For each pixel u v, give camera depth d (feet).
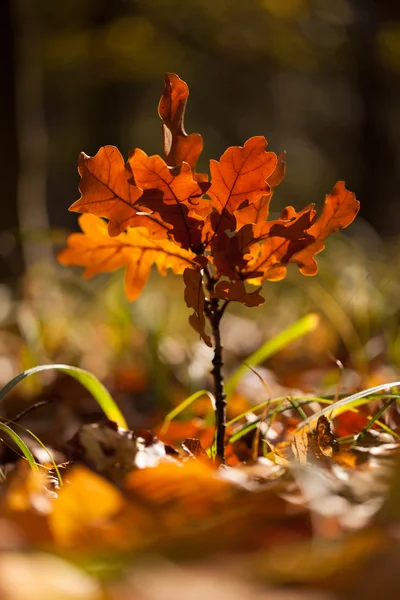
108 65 16.20
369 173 16.34
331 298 4.88
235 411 3.87
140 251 2.92
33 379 4.31
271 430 3.14
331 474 2.48
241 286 2.74
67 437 3.76
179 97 2.81
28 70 9.53
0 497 2.43
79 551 2.07
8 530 2.14
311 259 2.81
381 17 15.79
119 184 2.73
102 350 6.21
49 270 7.30
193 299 2.73
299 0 15.78
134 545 2.11
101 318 6.85
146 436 2.72
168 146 2.77
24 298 6.73
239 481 2.43
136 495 2.39
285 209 2.81
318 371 5.12
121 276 5.80
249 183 2.74
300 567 1.84
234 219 2.76
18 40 8.53
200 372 4.30
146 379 4.74
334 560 1.86
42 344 5.22
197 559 2.06
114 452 2.67
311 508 2.23
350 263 5.76
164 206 2.73
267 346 3.54
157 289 7.81
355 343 4.68
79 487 2.25
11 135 8.27
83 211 2.72
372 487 2.35
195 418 3.80
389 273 5.30
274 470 2.56
